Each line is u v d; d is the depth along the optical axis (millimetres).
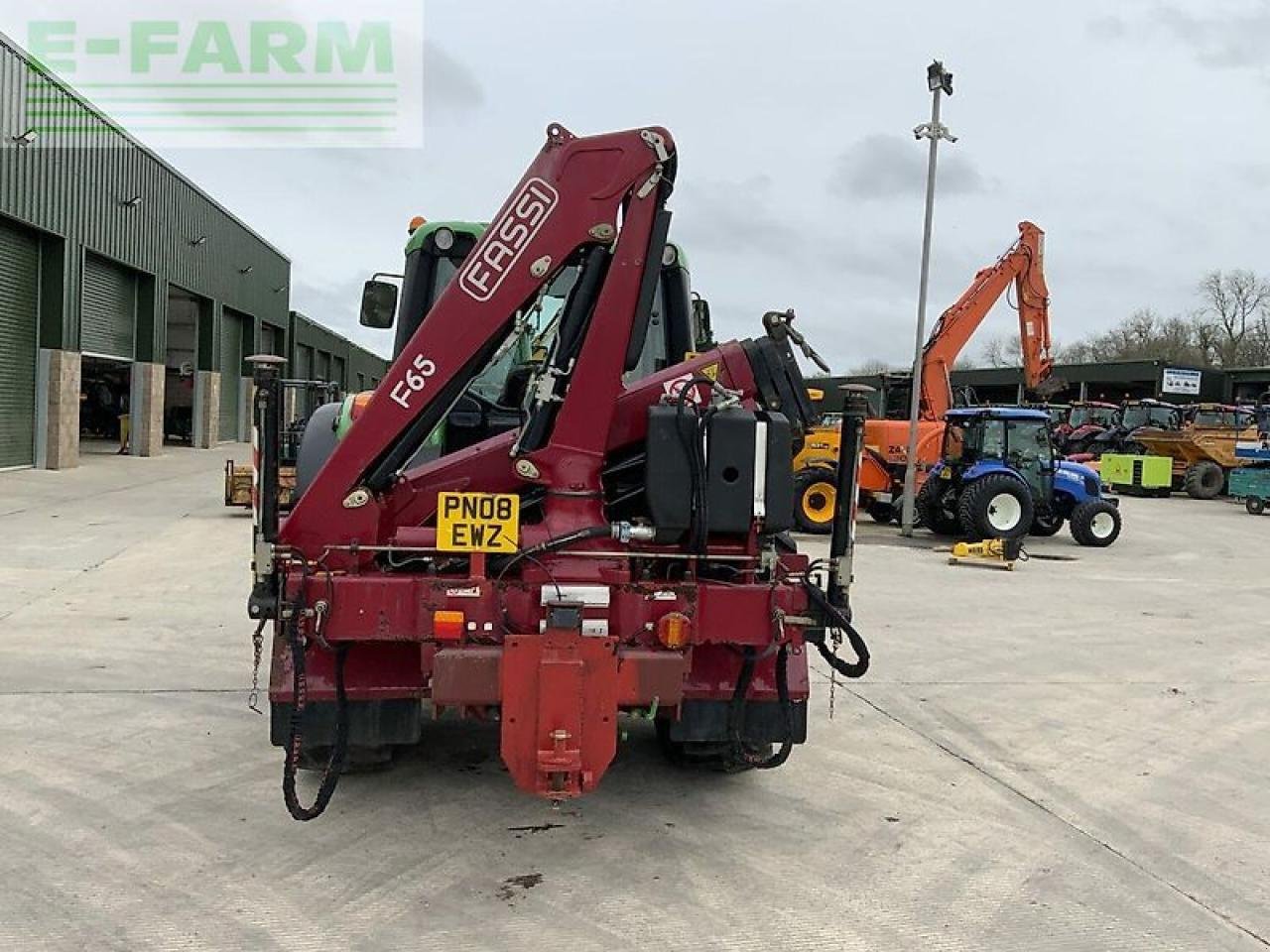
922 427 15508
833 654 3807
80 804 3947
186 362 31625
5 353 18484
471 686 3365
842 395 3807
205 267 29969
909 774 4625
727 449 3658
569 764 3305
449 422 4762
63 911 3104
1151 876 3637
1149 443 26281
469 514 3496
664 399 3854
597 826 3906
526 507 3912
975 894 3438
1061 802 4340
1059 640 7758
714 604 3596
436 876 3434
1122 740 5250
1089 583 10820
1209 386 42344
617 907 3246
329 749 4066
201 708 5223
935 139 13688
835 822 4035
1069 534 16344
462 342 3697
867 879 3531
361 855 3576
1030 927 3217
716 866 3590
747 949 3014
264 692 5523
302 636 3434
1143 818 4191
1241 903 3436
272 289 39219
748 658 3787
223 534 12008
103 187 21781
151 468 21703
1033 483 14414
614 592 3535
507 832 3816
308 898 3240
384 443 3688
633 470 3996
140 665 6043
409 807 4023
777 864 3625
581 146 3693
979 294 17031
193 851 3562
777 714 3996
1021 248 17375
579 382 3746
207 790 4125
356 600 3445
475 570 3516
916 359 14211
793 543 4242
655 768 4594
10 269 18422
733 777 4504
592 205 3701
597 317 3738
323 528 3684
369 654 3754
